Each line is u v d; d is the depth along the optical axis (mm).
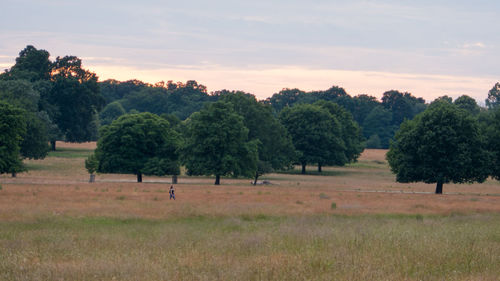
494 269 12008
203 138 69750
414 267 11914
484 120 74062
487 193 64375
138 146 71938
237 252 14469
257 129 87938
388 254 13648
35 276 10500
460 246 15180
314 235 18016
